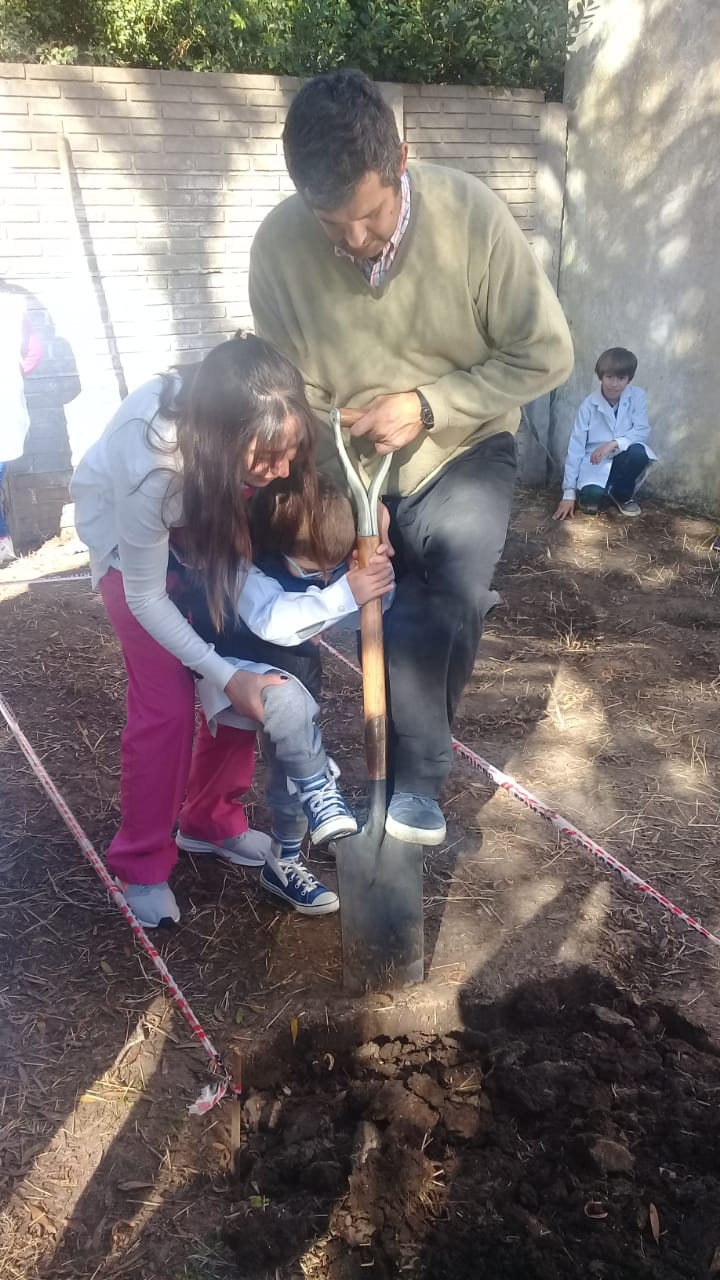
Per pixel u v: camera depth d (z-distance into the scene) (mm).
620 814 3580
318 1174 2189
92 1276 1984
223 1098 2373
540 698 4457
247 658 2721
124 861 2885
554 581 5949
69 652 4746
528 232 7672
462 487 2691
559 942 2869
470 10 7043
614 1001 2699
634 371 6871
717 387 6887
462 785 3695
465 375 2566
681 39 6637
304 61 6793
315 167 2152
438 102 7062
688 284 6941
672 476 7332
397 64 7008
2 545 6051
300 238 2535
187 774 2842
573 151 7582
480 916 2975
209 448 2217
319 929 2941
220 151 6418
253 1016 2596
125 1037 2539
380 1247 2066
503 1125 2324
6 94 5797
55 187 6027
